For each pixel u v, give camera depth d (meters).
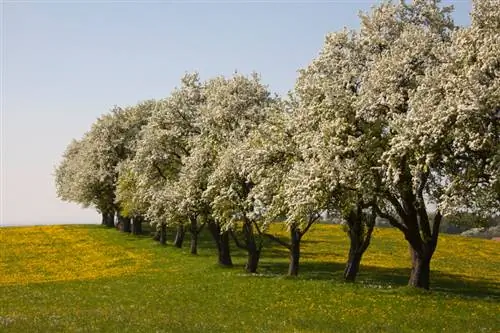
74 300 32.19
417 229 33.28
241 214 41.81
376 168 28.52
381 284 38.34
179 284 37.84
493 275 51.44
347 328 23.59
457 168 28.03
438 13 33.41
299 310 27.66
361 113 30.06
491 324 24.28
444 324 24.33
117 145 84.75
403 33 31.06
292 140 36.09
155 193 53.50
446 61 27.48
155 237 77.12
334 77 34.03
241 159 39.38
